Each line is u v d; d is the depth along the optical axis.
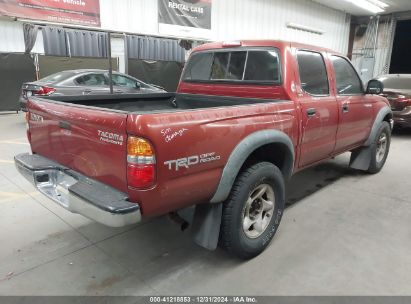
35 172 2.33
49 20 8.79
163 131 1.79
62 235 2.90
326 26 16.58
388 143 4.80
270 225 2.67
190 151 1.93
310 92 3.12
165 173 1.84
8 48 9.33
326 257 2.61
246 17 12.92
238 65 3.26
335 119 3.38
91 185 2.02
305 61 3.09
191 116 1.94
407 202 3.72
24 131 7.31
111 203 1.79
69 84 7.22
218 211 2.29
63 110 2.20
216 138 2.07
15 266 2.45
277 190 2.65
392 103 7.15
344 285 2.28
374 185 4.26
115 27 9.91
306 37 15.73
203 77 3.64
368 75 17.83
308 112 2.94
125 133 1.76
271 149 2.77
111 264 2.50
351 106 3.67
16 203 3.54
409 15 16.16
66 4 8.94
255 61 3.11
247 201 2.43
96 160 2.01
